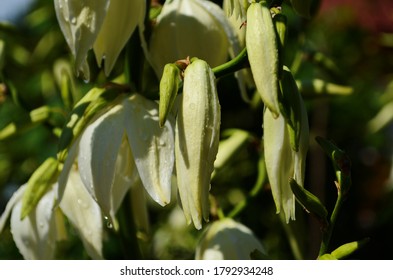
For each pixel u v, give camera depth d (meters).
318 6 0.51
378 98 0.86
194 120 0.42
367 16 0.84
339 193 0.43
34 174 0.50
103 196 0.46
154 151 0.45
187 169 0.42
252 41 0.41
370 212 0.88
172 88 0.42
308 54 0.59
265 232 0.74
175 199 0.72
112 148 0.46
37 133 0.78
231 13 0.44
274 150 0.43
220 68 0.44
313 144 0.79
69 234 0.71
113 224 0.49
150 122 0.46
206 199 0.42
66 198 0.51
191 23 0.49
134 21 0.47
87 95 0.48
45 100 0.76
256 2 0.42
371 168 0.89
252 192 0.54
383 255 0.88
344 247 0.42
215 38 0.49
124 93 0.48
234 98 0.74
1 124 0.75
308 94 0.54
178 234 0.74
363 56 0.85
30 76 0.77
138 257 0.52
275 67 0.41
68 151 0.47
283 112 0.42
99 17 0.45
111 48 0.47
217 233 0.51
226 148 0.54
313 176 0.79
